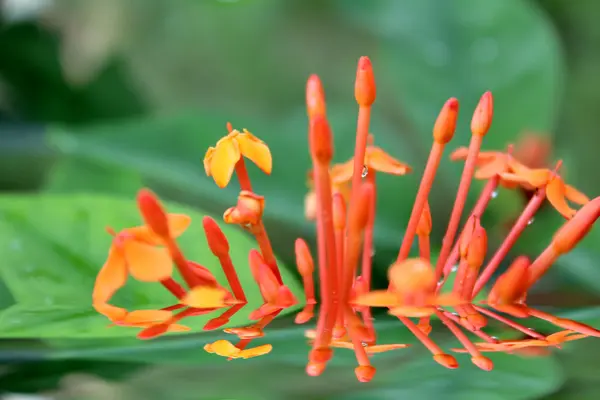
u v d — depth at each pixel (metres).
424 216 0.44
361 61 0.43
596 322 0.41
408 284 0.40
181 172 0.52
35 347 0.39
